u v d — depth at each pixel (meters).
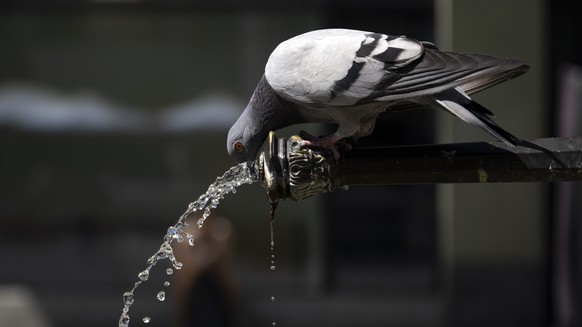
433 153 4.62
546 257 12.47
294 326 13.63
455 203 11.95
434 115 13.00
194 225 11.92
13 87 13.75
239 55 13.55
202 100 13.65
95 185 13.80
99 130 13.75
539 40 11.51
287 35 13.45
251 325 13.59
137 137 13.73
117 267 13.80
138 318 13.65
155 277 13.73
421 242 13.70
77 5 13.56
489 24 11.48
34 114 13.76
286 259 13.60
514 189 11.90
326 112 5.43
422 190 13.66
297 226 13.61
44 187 13.85
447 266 12.22
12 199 13.89
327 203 13.62
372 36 5.32
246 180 5.54
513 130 11.64
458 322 12.09
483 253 11.99
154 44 13.60
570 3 13.05
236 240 13.51
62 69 13.70
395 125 13.02
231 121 13.63
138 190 13.78
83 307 13.78
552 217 12.60
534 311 12.04
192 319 11.92
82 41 13.63
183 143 13.72
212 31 13.55
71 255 13.85
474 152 4.59
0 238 13.88
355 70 5.21
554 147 4.57
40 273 13.94
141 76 13.66
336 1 13.29
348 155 4.71
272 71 5.41
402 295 13.66
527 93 11.59
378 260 13.72
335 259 13.70
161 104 13.70
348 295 13.67
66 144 13.80
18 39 13.66
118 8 13.55
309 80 5.29
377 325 13.63
